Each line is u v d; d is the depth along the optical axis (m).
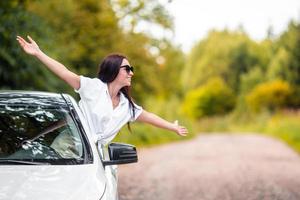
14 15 17.73
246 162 23.03
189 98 118.12
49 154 6.01
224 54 135.00
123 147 6.20
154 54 36.56
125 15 32.81
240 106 107.06
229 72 133.38
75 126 6.39
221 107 116.56
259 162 23.03
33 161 5.85
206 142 42.84
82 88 6.33
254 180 16.73
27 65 18.27
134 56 33.91
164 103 50.91
